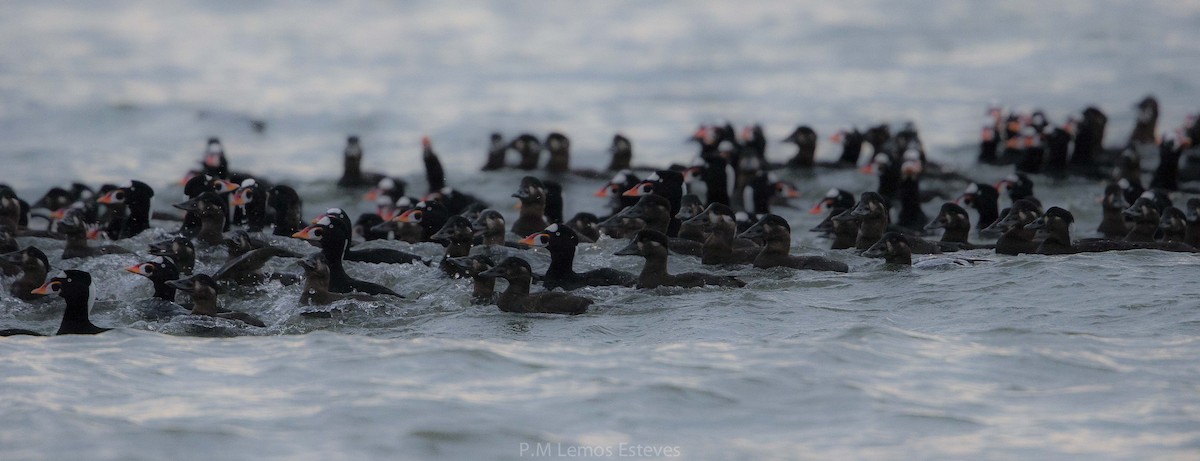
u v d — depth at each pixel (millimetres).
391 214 30906
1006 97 59406
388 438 13164
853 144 42281
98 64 66000
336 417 13773
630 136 50094
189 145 46312
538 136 49844
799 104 58125
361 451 12836
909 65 70438
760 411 13984
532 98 59438
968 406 14164
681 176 27953
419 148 47500
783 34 82375
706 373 15273
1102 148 43781
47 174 40156
